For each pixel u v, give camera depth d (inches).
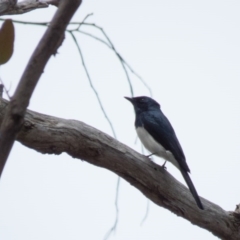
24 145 366.3
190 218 456.1
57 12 168.9
